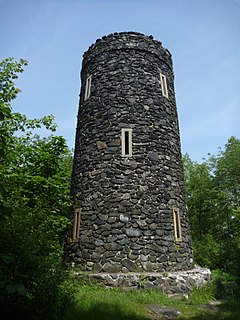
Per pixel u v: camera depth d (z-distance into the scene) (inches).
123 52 468.4
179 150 463.5
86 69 506.0
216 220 950.4
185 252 391.9
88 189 409.1
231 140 933.8
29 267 188.5
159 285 329.7
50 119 484.7
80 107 492.7
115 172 397.1
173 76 522.6
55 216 403.5
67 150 484.7
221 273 608.7
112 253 359.6
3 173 389.1
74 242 396.8
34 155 466.3
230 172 895.1
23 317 183.2
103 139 421.1
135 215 375.9
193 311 278.7
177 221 398.9
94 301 261.3
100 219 380.5
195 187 991.6
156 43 495.8
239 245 511.5
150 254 360.5
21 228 197.2
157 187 396.8
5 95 434.0
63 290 223.1
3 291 168.9
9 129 416.5
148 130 423.8
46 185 413.1
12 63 444.8
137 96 440.5
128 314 241.4
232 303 309.3
